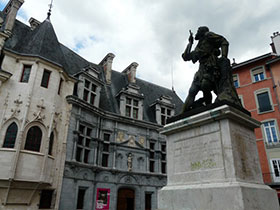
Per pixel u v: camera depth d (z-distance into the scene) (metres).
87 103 19.22
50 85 16.42
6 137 13.98
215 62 5.56
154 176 22.50
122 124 22.23
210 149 4.41
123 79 28.39
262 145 23.27
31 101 15.12
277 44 27.55
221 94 5.11
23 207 13.72
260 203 3.83
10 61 15.65
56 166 15.95
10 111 14.47
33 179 13.73
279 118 23.17
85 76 20.42
